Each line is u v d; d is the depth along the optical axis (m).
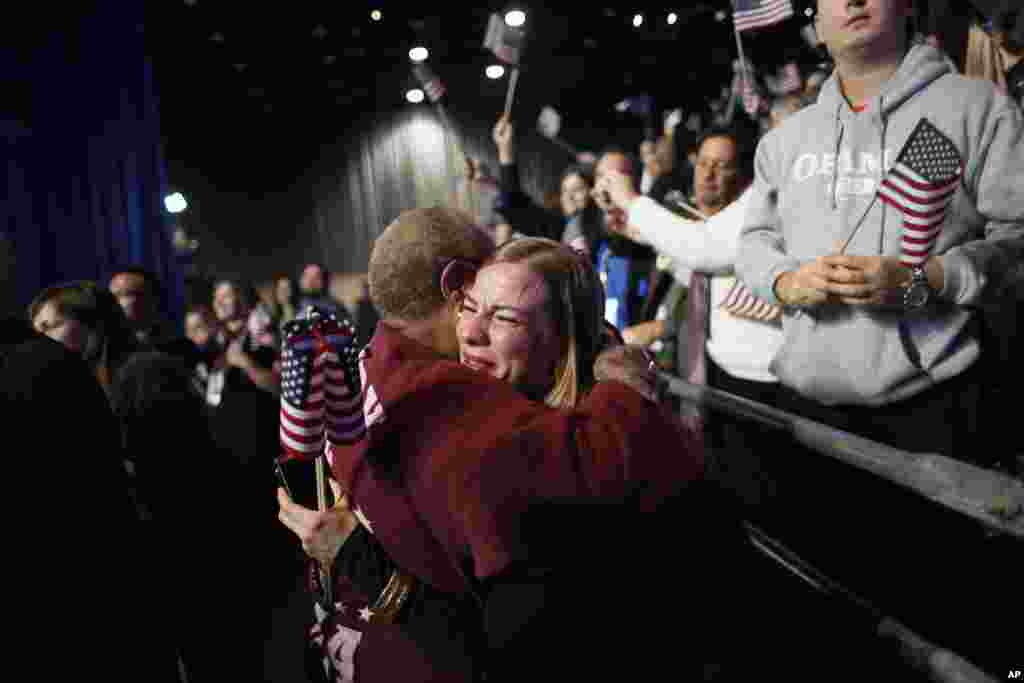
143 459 3.24
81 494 2.14
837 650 1.69
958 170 1.65
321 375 1.23
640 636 1.17
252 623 3.27
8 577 2.03
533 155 16.52
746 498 2.26
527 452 1.19
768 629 1.69
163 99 15.83
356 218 17.62
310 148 17.59
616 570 1.17
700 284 2.83
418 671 1.36
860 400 1.84
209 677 2.97
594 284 1.42
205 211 17.20
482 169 5.16
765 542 1.94
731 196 2.79
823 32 1.88
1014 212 1.69
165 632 2.40
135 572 2.27
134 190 8.22
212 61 15.47
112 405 3.25
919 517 1.90
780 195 1.99
